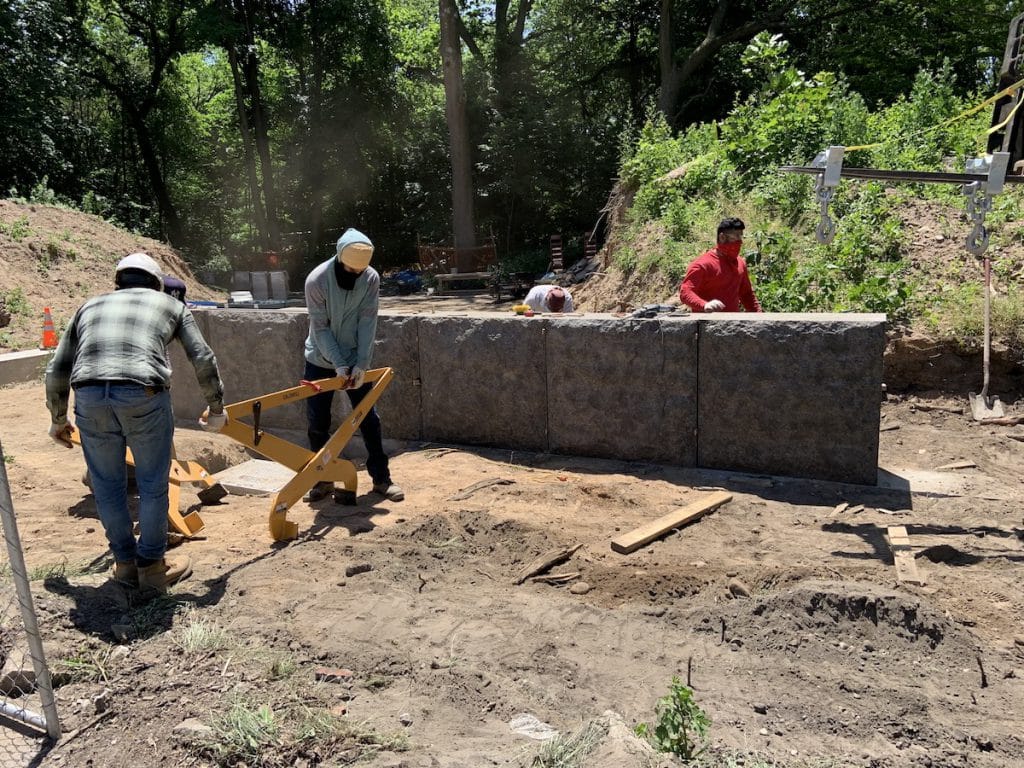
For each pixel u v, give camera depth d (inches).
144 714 114.0
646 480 233.1
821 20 1079.6
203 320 311.4
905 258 357.1
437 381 276.1
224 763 102.8
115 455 156.3
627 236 537.3
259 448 196.5
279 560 175.6
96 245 692.1
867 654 136.8
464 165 1071.6
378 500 223.1
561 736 109.3
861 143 451.2
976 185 180.7
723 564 170.9
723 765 103.7
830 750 109.8
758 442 232.8
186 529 198.1
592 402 252.2
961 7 1028.5
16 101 938.1
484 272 1019.3
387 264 1393.9
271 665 127.7
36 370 449.7
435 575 171.2
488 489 227.0
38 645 107.6
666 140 621.6
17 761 105.3
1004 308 311.1
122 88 1259.8
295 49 1218.0
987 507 208.1
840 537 189.0
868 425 220.5
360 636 141.4
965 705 122.0
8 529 104.3
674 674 130.9
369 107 1282.0
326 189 1326.3
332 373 217.6
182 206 1453.0
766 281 374.0
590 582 166.4
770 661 134.8
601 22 1240.2
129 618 146.1
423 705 119.8
